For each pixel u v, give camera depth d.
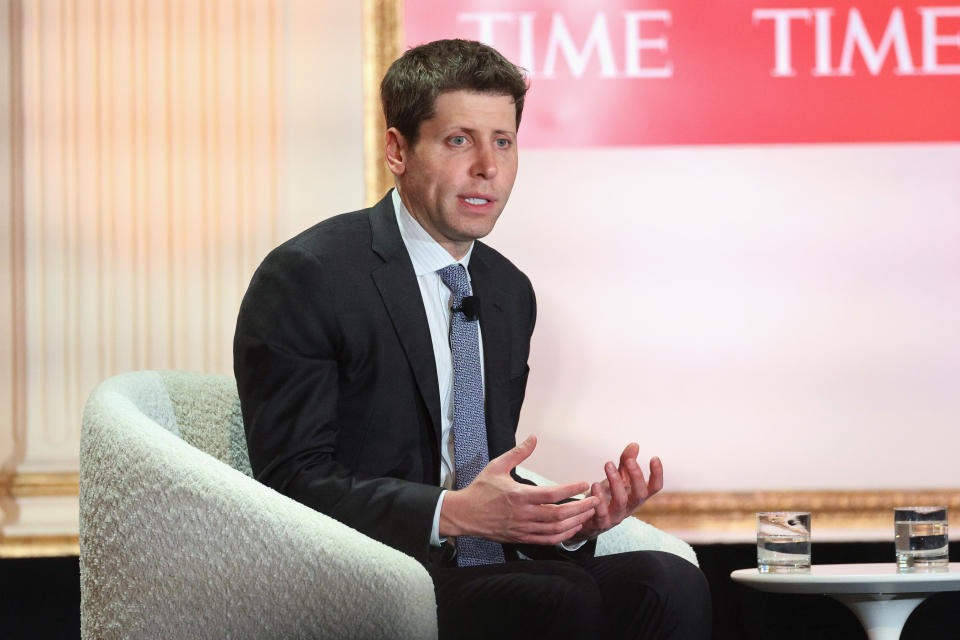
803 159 12.11
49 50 12.10
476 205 6.93
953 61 12.15
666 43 12.10
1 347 11.99
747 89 12.09
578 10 12.09
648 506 11.89
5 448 11.94
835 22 12.12
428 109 6.87
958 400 12.09
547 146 12.08
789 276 12.09
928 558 7.52
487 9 12.09
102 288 12.08
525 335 7.79
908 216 12.12
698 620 6.33
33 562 11.43
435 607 5.41
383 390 6.81
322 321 6.70
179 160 12.14
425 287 7.23
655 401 12.02
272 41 12.18
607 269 12.06
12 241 12.05
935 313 12.11
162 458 5.69
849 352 12.09
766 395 12.05
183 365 12.07
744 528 11.90
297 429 6.52
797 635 10.83
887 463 12.05
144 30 12.16
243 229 12.12
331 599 5.32
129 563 5.67
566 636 5.92
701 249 12.09
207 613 5.51
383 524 6.12
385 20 12.06
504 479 6.05
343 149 12.16
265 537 5.45
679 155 12.10
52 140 12.09
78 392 12.02
